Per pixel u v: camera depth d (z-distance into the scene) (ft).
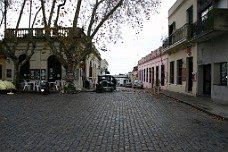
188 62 84.12
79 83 108.99
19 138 25.22
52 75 105.60
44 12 89.92
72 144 23.32
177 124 33.63
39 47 104.99
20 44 105.29
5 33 91.97
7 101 58.65
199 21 65.05
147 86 167.63
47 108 47.14
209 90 70.69
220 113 41.78
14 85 89.61
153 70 147.84
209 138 26.37
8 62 105.70
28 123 32.71
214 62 63.31
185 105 55.47
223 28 53.93
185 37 76.54
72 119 35.88
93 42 96.17
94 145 23.12
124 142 24.30
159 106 52.90
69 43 89.51
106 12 94.48
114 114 41.09
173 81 102.73
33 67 105.50
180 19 91.15
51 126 30.96
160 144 23.81
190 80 83.25
